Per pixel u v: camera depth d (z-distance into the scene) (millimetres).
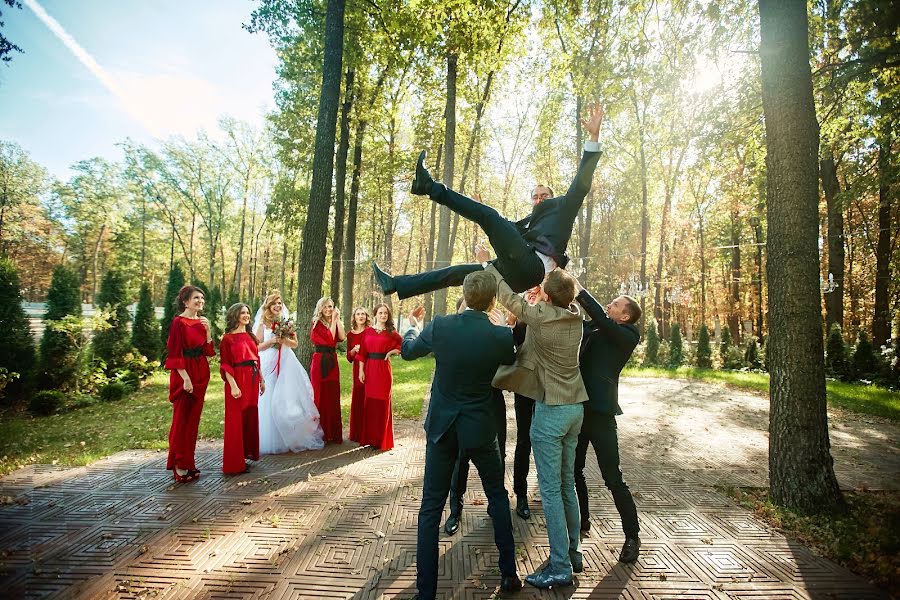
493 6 10156
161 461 4941
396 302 33312
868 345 12641
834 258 14875
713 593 2637
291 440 5195
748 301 26062
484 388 2639
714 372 13742
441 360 2633
